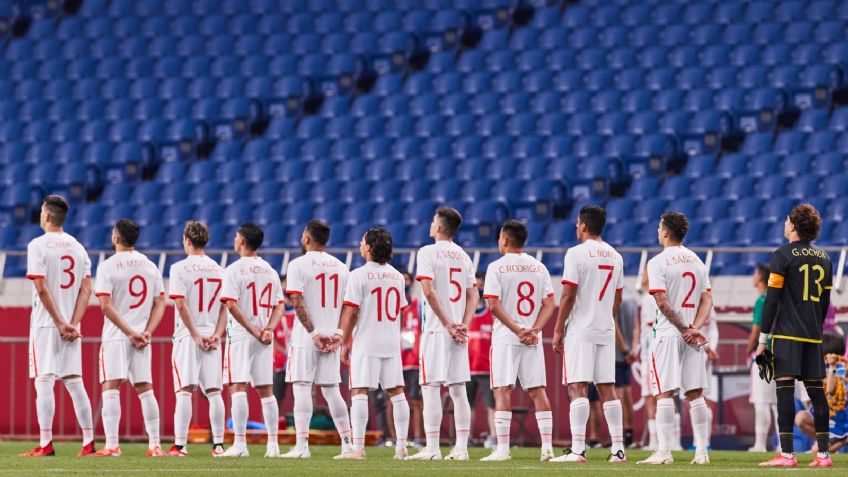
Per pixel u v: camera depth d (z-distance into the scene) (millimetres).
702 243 90562
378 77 110812
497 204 95625
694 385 42062
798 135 98500
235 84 111812
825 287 39312
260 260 47000
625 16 111375
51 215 45406
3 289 71500
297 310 44062
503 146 102250
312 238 45031
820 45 105500
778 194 93750
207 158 106500
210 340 46656
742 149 99688
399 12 115312
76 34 117812
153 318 46719
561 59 109250
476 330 60875
